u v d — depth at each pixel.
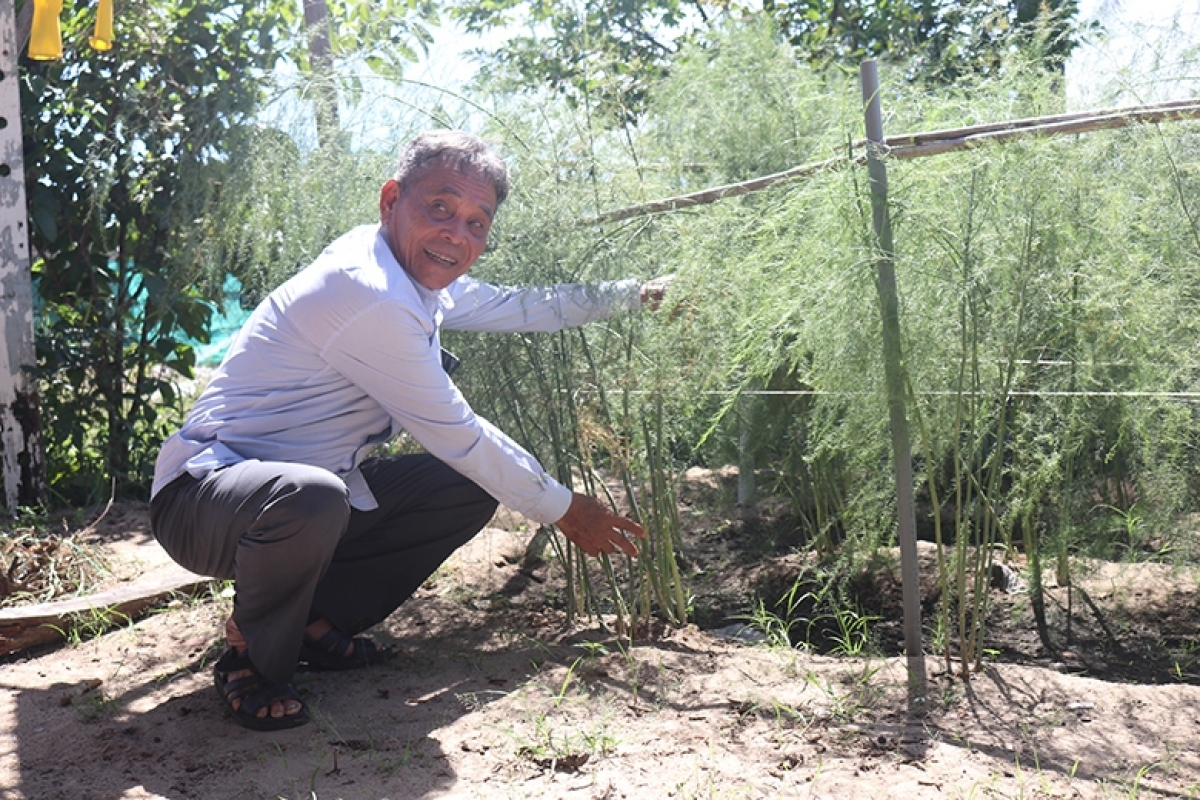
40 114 4.94
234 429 2.61
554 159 3.12
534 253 3.02
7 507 4.74
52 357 4.98
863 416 2.78
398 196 2.64
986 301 2.73
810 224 2.79
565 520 2.76
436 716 2.59
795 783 2.19
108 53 5.03
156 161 4.95
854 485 3.34
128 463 5.20
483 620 3.31
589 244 3.04
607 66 3.80
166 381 5.33
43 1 4.45
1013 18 3.51
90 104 5.07
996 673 2.77
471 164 2.61
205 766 2.35
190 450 2.58
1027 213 2.62
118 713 2.66
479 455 2.61
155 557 4.06
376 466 2.97
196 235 4.43
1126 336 2.73
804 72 4.06
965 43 3.42
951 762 2.28
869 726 2.47
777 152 3.80
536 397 3.15
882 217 2.61
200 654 3.04
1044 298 2.68
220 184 4.40
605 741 2.38
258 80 4.24
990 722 2.49
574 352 3.13
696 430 3.45
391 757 2.37
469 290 2.97
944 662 2.86
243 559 2.40
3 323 4.66
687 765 2.29
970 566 3.17
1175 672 2.92
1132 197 2.84
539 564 3.81
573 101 3.31
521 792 2.19
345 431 2.69
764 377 3.40
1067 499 3.02
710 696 2.66
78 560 3.82
